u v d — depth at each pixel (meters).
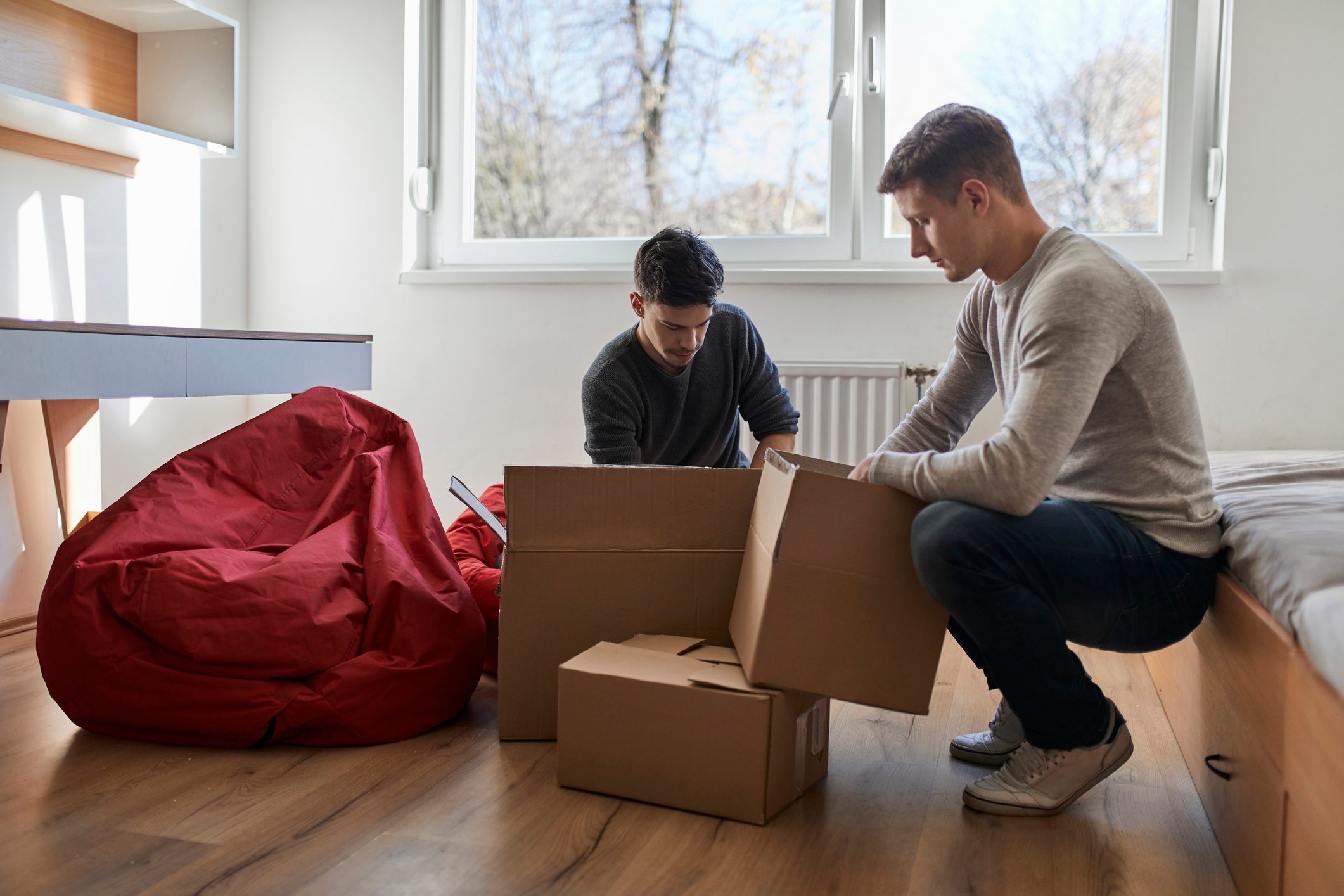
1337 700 0.85
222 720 1.55
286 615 1.58
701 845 1.28
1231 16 2.53
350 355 2.61
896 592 1.34
